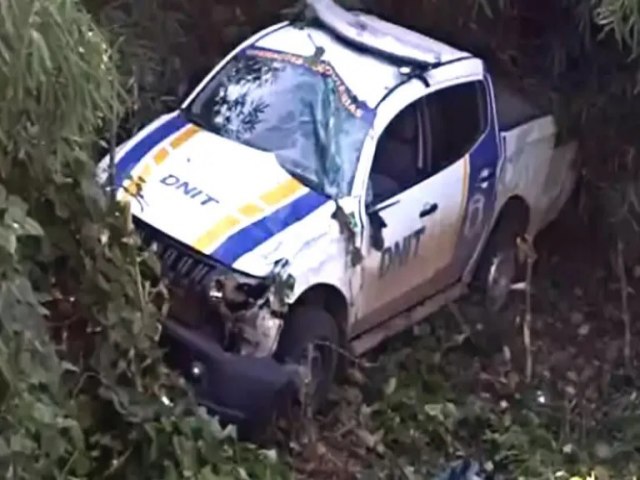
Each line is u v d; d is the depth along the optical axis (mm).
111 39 9156
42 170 6582
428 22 10656
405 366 9109
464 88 9469
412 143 9047
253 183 8547
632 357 9820
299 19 9641
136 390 7199
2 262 5836
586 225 10758
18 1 5797
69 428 6578
